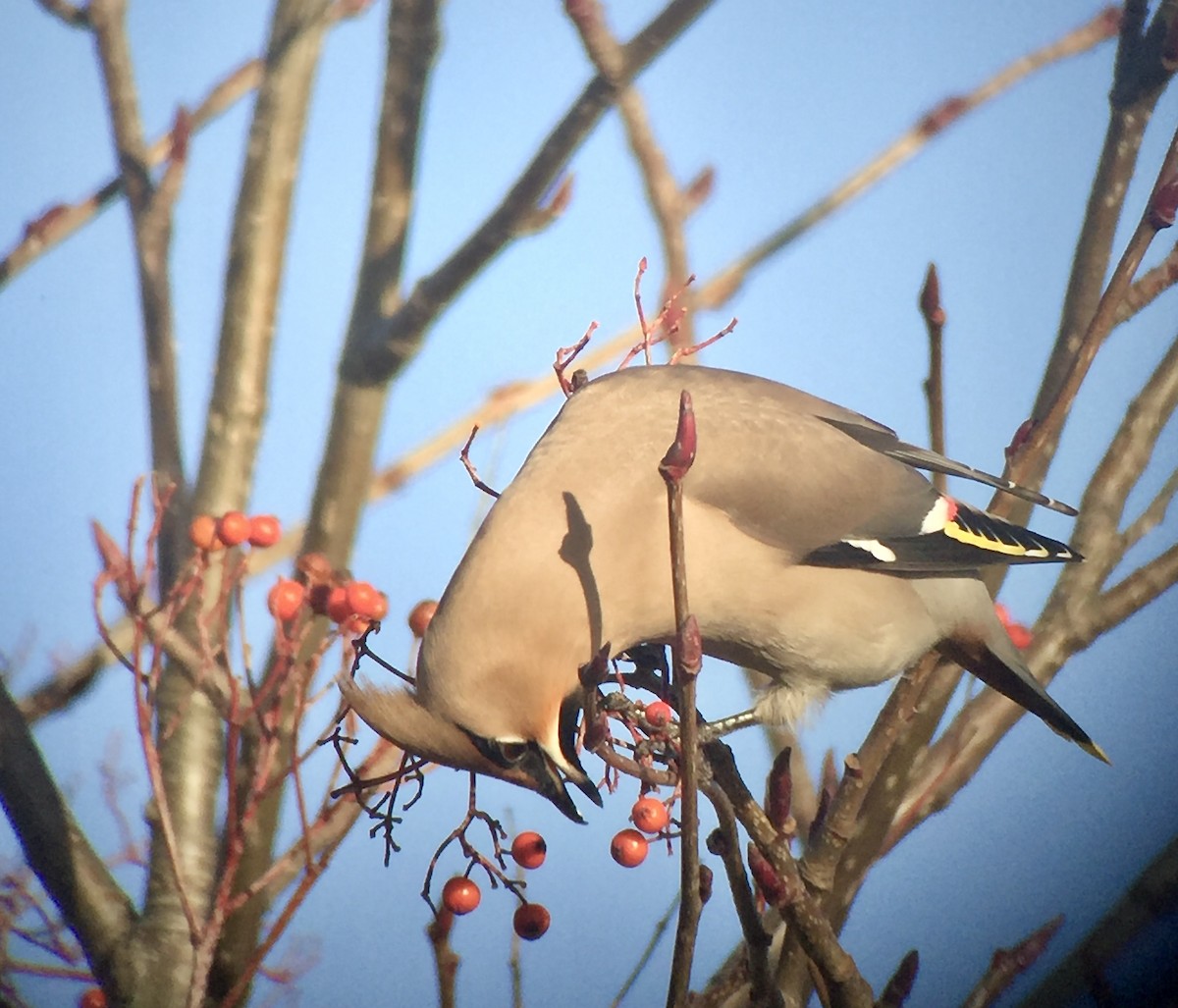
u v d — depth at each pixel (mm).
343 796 6578
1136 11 7922
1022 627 8375
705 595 7773
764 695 8320
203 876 8109
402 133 9914
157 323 9680
